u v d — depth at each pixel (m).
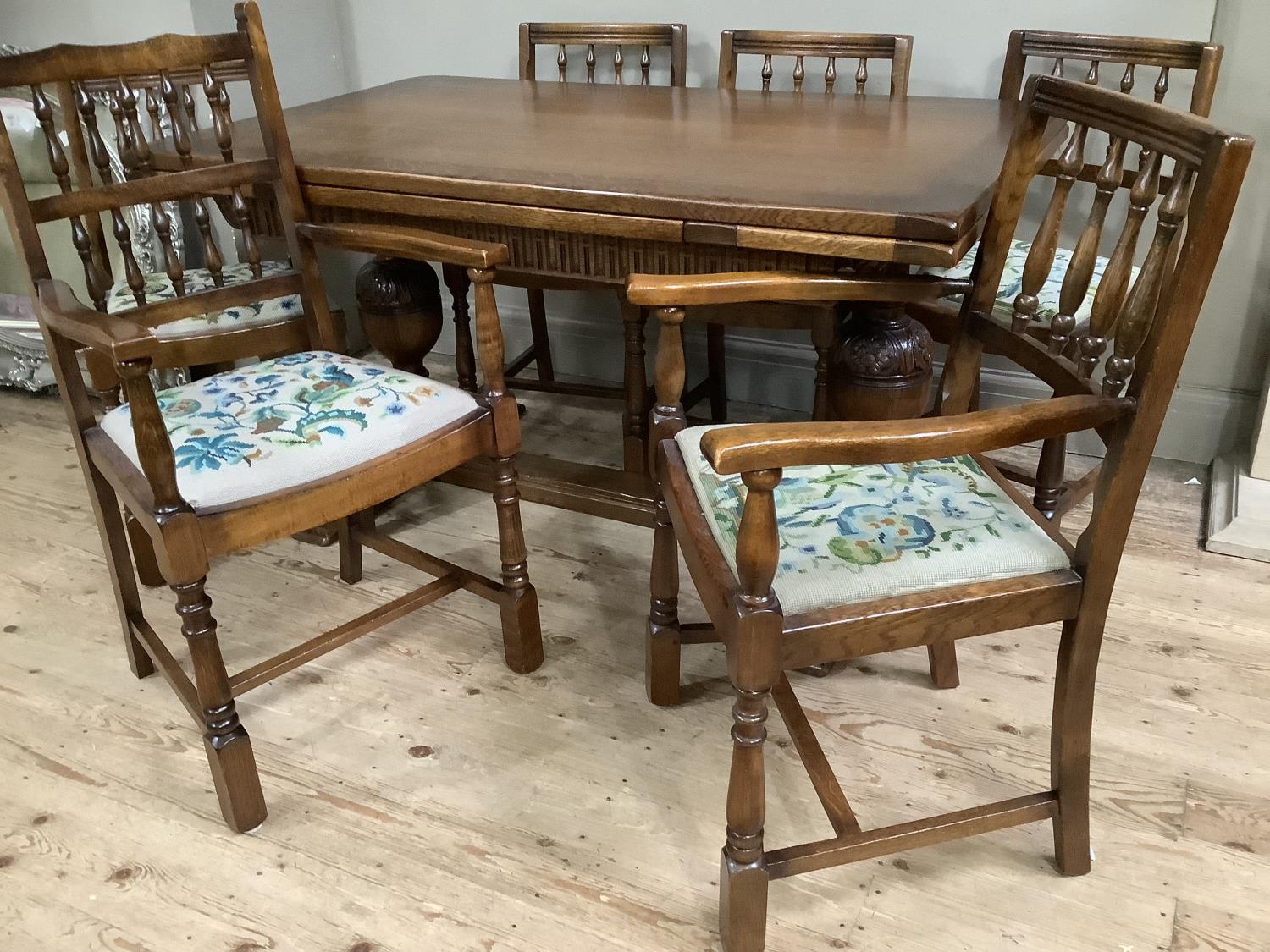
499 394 1.41
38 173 2.40
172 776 1.41
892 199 1.23
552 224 1.36
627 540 1.94
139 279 1.42
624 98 1.95
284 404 1.34
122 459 1.28
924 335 1.50
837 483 1.16
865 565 1.02
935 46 2.06
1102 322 1.03
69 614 1.75
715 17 2.20
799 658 0.98
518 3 2.37
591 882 1.24
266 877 1.25
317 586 1.81
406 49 2.54
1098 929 1.16
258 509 1.20
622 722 1.49
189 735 1.48
